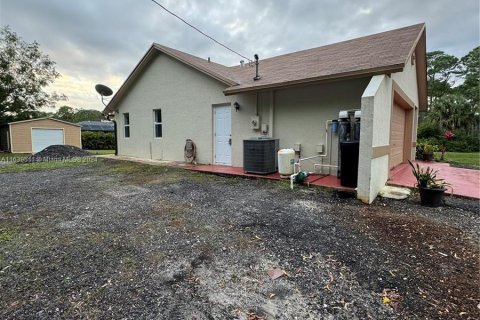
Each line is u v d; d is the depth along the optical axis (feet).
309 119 21.31
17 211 12.90
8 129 63.82
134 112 36.70
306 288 6.51
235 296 6.22
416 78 30.58
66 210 13.00
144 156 36.06
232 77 26.37
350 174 16.51
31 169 27.66
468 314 5.56
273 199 14.93
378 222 11.12
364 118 13.99
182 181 20.36
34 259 8.00
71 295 6.27
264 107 23.72
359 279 6.89
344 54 22.50
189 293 6.32
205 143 28.58
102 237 9.64
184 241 9.26
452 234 9.87
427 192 13.35
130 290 6.45
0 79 66.95
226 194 16.16
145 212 12.57
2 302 6.00
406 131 30.53
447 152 55.47
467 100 70.38
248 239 9.43
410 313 5.61
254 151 21.27
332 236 9.67
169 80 31.50
